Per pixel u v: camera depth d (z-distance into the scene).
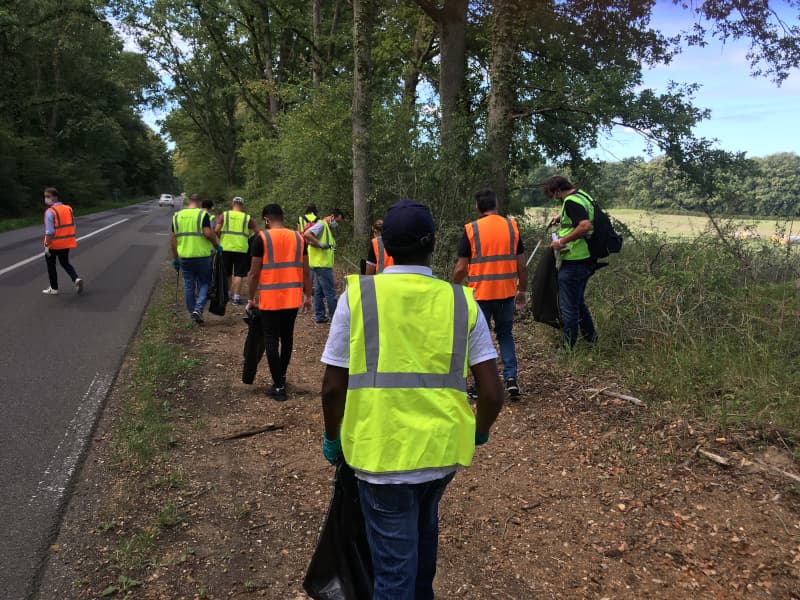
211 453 4.12
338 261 13.07
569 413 4.64
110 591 2.66
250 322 5.34
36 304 8.84
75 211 40.00
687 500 3.36
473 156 10.88
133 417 4.61
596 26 11.74
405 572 1.93
